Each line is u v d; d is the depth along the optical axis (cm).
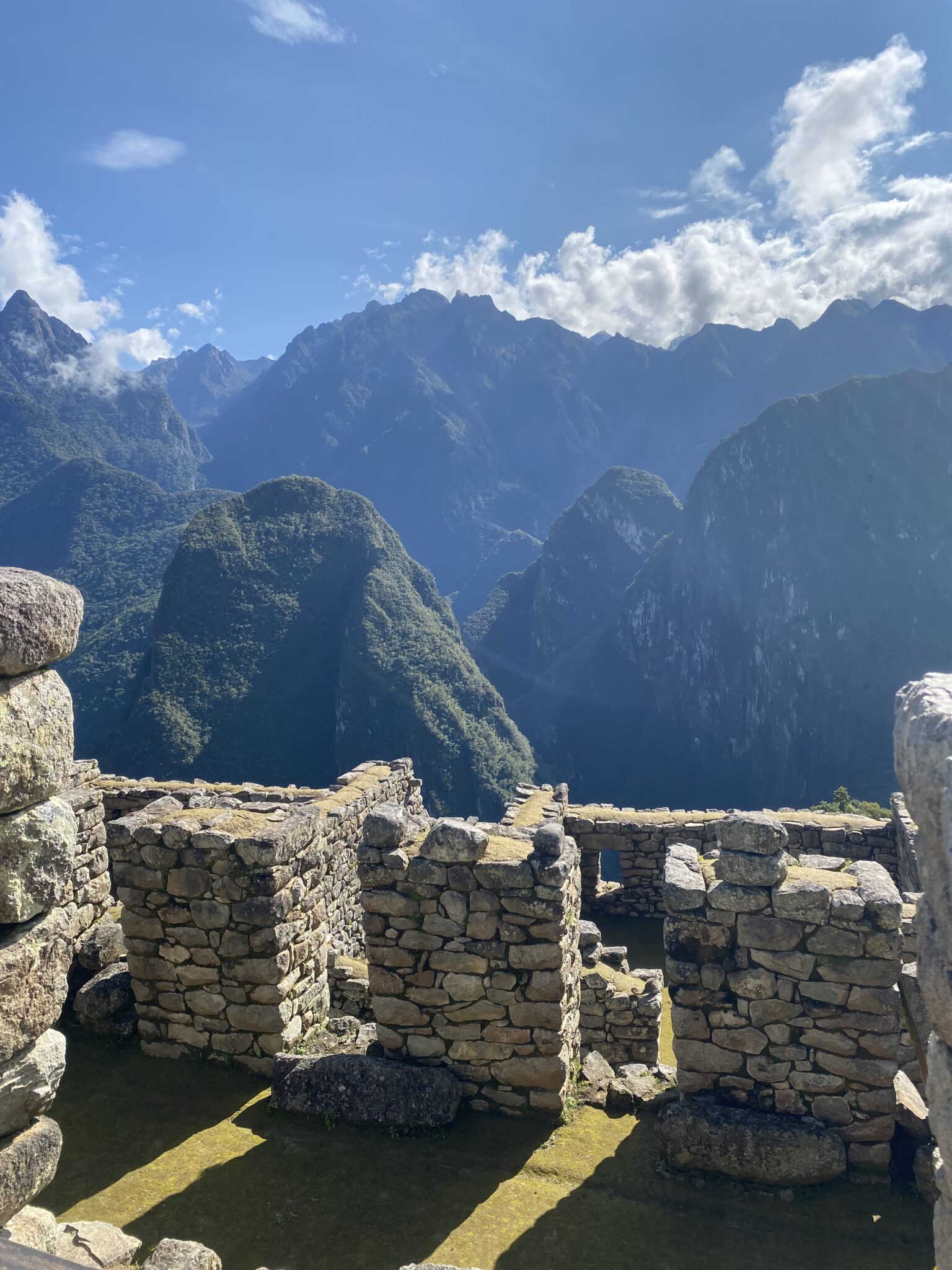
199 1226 554
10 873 320
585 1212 568
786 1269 523
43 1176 347
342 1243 540
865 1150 590
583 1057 774
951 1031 297
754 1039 609
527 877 639
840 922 588
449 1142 635
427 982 666
